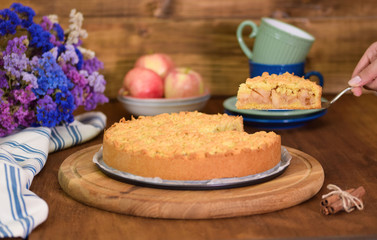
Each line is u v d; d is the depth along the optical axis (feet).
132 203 3.10
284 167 3.39
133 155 3.26
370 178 3.57
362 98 5.55
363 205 3.20
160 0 5.60
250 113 4.40
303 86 3.99
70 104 4.06
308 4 5.69
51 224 3.06
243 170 3.24
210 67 5.74
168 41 5.68
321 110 4.50
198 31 5.68
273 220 3.06
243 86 4.02
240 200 3.08
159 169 3.22
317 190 3.33
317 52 5.76
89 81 4.33
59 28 4.32
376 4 5.70
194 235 2.93
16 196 3.10
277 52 4.77
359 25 5.73
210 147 3.27
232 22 5.67
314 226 3.00
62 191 3.43
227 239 2.89
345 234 2.92
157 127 3.59
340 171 3.69
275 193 3.16
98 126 4.42
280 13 5.69
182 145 3.31
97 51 5.63
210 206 3.06
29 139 3.85
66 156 3.99
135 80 4.91
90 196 3.20
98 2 5.55
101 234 2.96
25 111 3.97
